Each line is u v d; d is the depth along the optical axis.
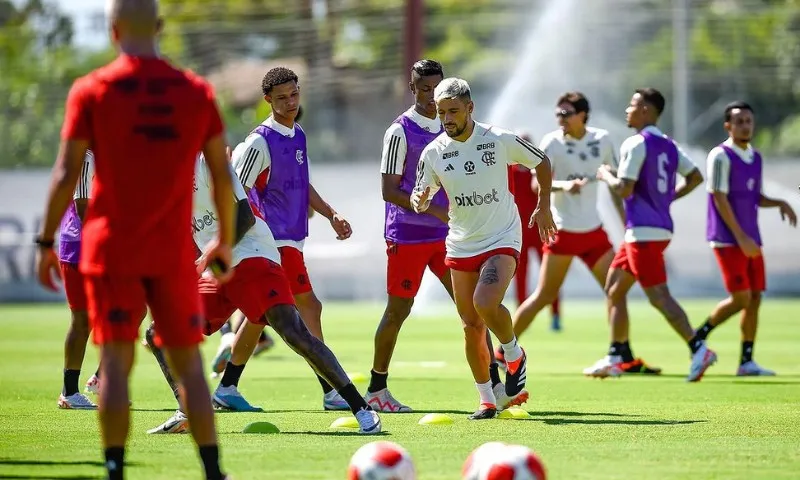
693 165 44.31
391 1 156.50
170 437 27.52
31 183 117.50
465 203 29.89
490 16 156.25
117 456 19.52
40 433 28.64
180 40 147.38
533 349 58.03
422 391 39.25
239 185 26.73
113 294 19.42
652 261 42.91
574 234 45.41
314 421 30.78
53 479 21.78
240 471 22.41
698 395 37.59
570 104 45.47
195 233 30.73
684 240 109.25
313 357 27.80
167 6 165.38
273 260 28.31
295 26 148.25
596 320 80.12
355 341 62.66
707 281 108.00
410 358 53.59
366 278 110.44
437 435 27.69
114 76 19.36
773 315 83.00
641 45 142.12
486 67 152.25
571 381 42.62
